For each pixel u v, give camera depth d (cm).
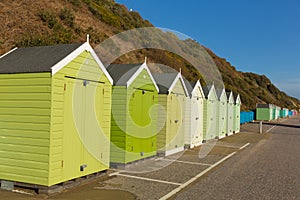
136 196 650
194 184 771
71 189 678
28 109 641
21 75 649
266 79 10688
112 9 3494
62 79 652
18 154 646
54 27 2133
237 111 2586
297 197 692
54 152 631
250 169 992
